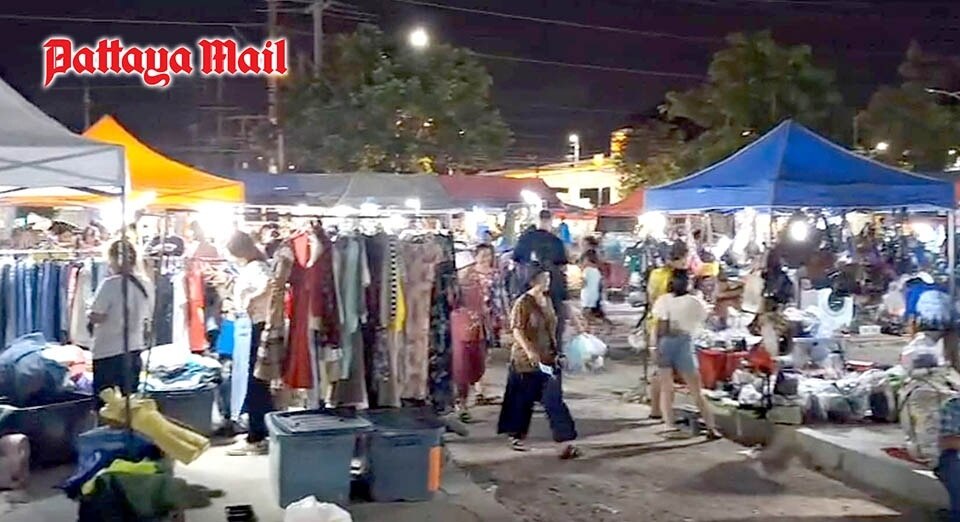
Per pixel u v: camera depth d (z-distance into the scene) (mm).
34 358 9008
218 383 10250
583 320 19000
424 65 31172
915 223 23656
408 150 29953
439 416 9391
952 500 7637
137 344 8961
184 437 8102
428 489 8219
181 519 7184
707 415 11141
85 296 10523
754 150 11180
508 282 15266
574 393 14289
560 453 10367
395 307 9094
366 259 9000
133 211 11773
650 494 8875
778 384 10953
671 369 11406
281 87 31188
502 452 10508
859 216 26875
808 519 8078
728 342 12062
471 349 12023
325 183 18562
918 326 10781
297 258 9016
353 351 8961
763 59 35344
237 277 10508
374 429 8055
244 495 8172
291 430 7754
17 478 8180
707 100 36188
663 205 11883
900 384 10430
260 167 39469
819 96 35500
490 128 31781
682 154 36406
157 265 11477
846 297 18750
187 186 11984
